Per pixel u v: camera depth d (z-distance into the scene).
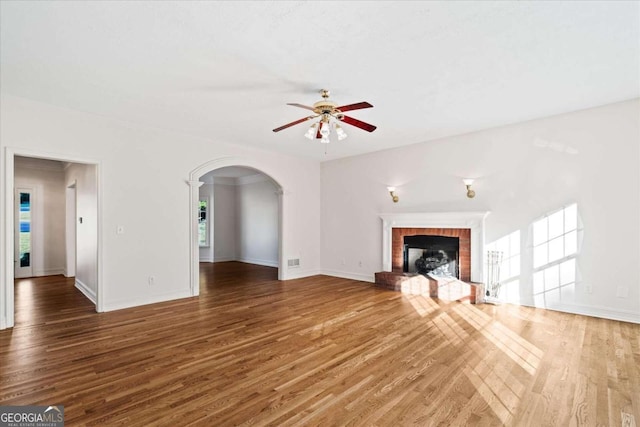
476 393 2.25
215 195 9.61
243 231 9.73
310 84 3.20
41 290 5.46
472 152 4.98
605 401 2.14
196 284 5.17
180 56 2.66
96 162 4.21
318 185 7.28
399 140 5.45
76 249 5.70
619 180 3.80
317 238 7.24
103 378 2.45
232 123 4.49
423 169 5.57
